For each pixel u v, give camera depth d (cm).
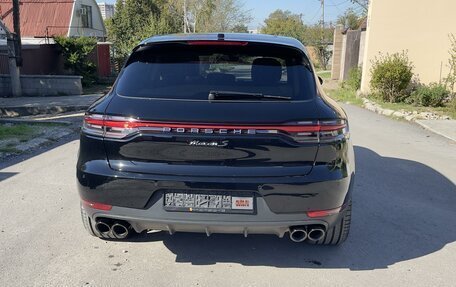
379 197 509
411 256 367
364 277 332
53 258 351
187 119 295
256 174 296
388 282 325
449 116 1091
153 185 299
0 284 312
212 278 327
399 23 1411
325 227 317
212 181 294
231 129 293
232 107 302
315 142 300
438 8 1366
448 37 1370
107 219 325
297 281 324
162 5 4488
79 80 1820
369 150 750
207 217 300
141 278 324
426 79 1419
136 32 3516
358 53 2117
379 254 369
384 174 603
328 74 3322
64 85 1812
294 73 336
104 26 4119
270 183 295
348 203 329
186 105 306
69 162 637
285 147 297
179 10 5394
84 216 361
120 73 354
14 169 596
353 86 1753
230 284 319
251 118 295
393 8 1405
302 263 351
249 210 298
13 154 671
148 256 358
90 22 3816
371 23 1432
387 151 744
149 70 342
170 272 334
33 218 429
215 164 298
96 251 364
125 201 306
